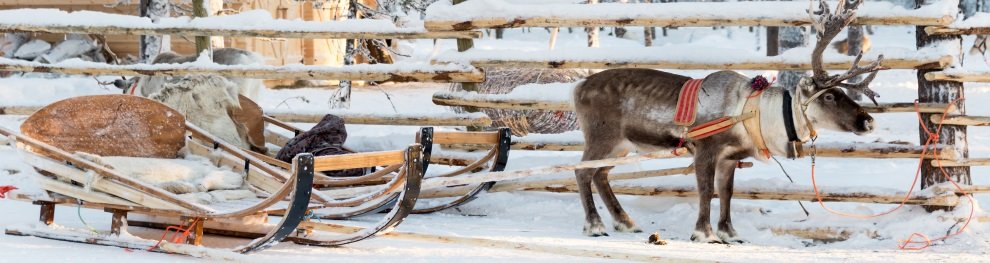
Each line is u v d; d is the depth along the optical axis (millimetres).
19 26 14000
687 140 11016
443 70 13141
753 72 37531
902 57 12086
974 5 53875
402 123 14203
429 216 13031
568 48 13016
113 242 9820
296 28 13398
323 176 11477
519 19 12625
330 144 13242
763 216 12289
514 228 12000
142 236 10656
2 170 14641
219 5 24859
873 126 10406
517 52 13039
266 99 31859
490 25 12734
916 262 9961
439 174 12734
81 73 14227
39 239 10250
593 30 35969
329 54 40062
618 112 11422
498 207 13367
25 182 13422
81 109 10859
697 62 12484
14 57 36469
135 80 18172
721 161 11156
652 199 13125
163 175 10398
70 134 10781
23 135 9781
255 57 17188
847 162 18688
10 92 28875
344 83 24625
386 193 9516
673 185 12836
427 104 30953
